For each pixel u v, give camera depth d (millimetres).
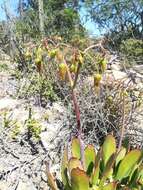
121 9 2465
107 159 455
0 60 894
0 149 521
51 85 682
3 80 745
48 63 688
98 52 721
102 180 421
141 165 439
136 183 436
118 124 574
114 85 631
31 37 1140
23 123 588
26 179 489
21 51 792
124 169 446
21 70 768
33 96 681
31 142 542
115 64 940
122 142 548
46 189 482
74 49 401
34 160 512
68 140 542
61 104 657
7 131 547
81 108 578
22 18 1277
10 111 631
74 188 399
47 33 1430
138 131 584
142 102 649
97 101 604
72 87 410
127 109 591
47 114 627
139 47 1438
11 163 504
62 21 2344
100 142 573
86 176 391
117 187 439
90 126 580
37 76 698
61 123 588
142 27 2283
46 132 571
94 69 678
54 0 2857
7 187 477
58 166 508
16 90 708
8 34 1033
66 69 400
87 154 447
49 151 522
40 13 1505
